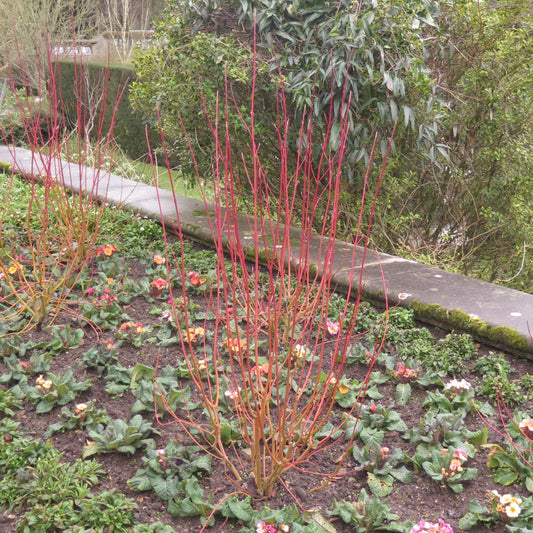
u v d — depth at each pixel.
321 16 4.55
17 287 3.94
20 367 3.04
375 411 2.73
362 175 5.13
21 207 5.43
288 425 2.56
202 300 3.95
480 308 3.46
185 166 5.72
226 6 4.82
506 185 5.38
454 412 2.78
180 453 2.41
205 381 3.01
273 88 4.56
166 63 5.14
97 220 4.05
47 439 2.60
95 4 14.42
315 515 2.19
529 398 2.89
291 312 3.22
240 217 5.21
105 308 3.69
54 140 4.24
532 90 5.11
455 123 5.33
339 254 4.36
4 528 2.14
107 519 2.14
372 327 3.50
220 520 2.21
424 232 5.91
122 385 2.97
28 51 12.19
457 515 2.23
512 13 5.08
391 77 4.34
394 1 4.31
